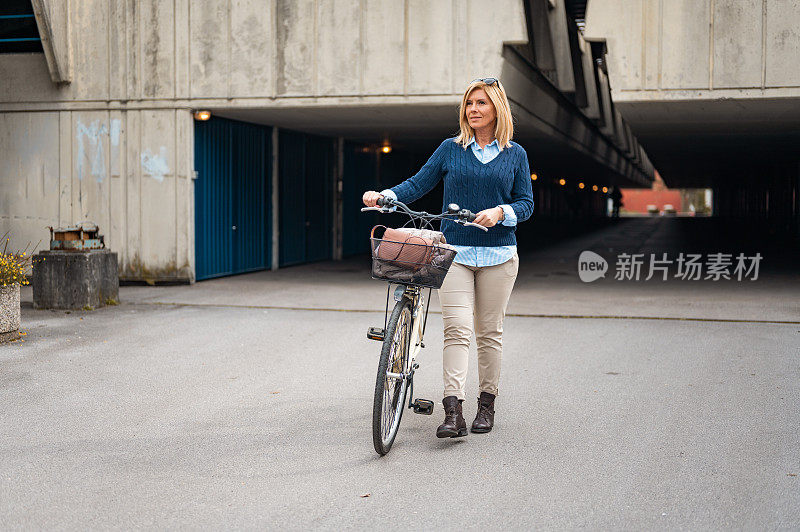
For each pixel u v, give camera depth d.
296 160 17.03
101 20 12.87
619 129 28.05
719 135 17.89
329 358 7.23
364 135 18.20
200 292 12.02
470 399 5.77
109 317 9.45
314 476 4.15
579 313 9.90
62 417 5.24
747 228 39.78
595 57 22.00
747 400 5.75
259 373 6.60
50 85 13.09
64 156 13.14
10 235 13.38
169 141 12.85
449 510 3.70
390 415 4.53
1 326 7.63
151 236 13.01
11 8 13.02
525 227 37.62
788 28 11.04
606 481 4.09
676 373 6.64
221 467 4.28
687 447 4.66
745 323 9.19
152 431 4.94
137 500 3.80
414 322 4.74
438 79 11.94
